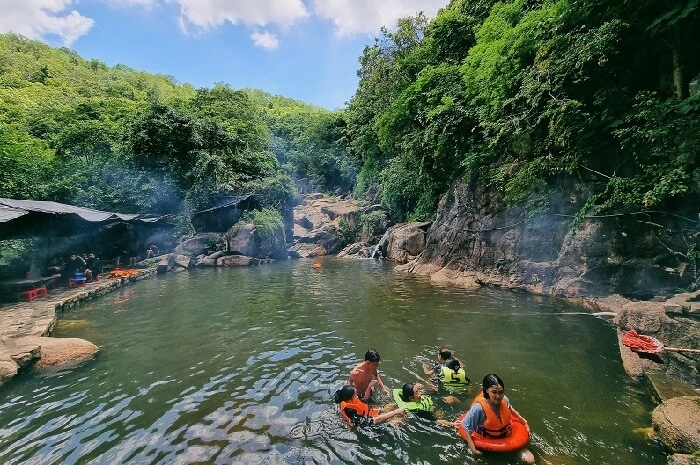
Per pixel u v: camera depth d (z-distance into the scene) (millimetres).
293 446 3939
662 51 8844
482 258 13688
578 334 7434
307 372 5926
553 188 11352
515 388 5203
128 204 21594
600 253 9773
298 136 53562
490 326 8148
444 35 19078
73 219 14297
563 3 9078
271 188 27578
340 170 45750
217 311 10164
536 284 11367
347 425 4324
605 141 9672
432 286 13258
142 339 7777
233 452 3848
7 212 10773
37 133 26531
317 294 12453
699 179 7395
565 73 9094
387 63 23344
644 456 3656
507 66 11477
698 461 3221
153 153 22828
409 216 26109
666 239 8570
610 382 5324
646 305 5953
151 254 19625
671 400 4094
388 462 3668
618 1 8336
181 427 4359
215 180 23766
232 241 22172
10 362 5781
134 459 3758
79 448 3982
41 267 13102
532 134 11383
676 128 7355
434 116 15539
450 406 4785
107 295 12523
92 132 23000
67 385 5609
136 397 5172
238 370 6059
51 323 8414
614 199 8688
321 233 30328
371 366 5039
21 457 3840
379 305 10516
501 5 14250
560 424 4273
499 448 3719
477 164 14344
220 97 37250
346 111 45219
